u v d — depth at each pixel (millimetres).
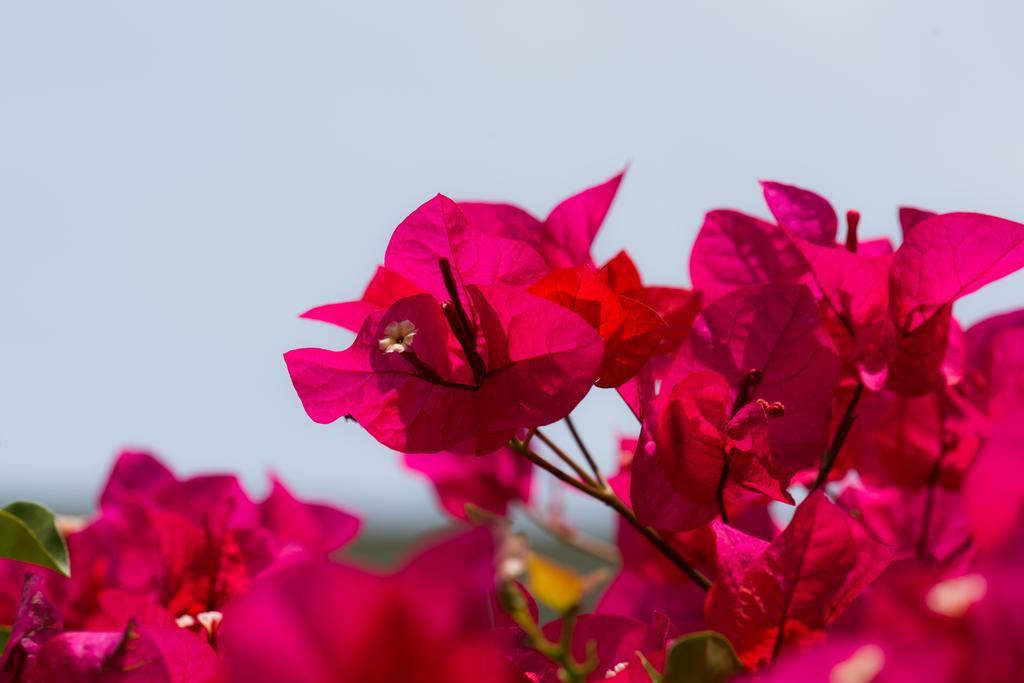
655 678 575
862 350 653
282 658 522
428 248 632
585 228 660
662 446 625
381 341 619
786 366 638
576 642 607
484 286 618
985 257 633
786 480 636
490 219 663
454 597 525
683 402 622
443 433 625
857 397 643
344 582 519
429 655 522
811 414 638
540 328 616
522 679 583
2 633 636
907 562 630
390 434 625
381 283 647
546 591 573
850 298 655
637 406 631
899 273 640
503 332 620
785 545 599
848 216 663
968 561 638
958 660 506
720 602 604
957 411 672
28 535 630
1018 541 522
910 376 643
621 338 628
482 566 527
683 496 626
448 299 635
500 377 622
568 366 616
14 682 604
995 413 663
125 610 640
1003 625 501
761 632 598
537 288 630
